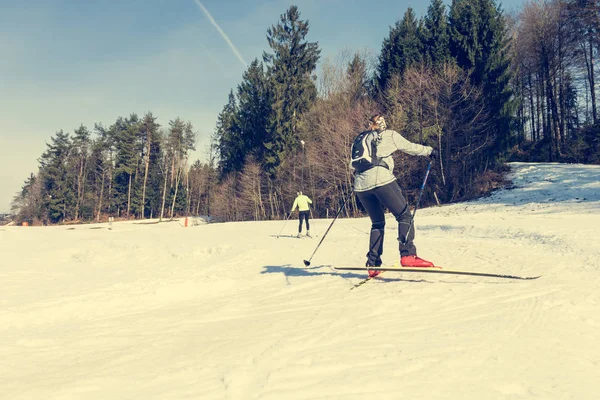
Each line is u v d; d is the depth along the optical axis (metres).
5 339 3.28
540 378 2.15
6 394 2.11
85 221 67.69
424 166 28.66
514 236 9.64
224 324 3.47
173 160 68.88
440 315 3.36
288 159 40.03
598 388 2.04
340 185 33.75
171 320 3.76
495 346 2.61
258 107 43.66
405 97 28.52
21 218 74.56
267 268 6.82
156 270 7.62
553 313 3.32
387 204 4.61
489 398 1.92
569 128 37.09
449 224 13.88
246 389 2.02
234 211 47.78
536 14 35.16
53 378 2.34
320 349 2.59
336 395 1.94
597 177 23.31
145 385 2.15
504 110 27.67
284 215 39.12
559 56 34.28
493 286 4.38
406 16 34.28
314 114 38.41
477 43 28.50
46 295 5.15
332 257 7.71
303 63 43.72
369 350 2.55
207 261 8.61
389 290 4.35
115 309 4.46
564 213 16.73
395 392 1.97
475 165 29.11
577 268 5.38
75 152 71.50
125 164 70.38
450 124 27.30
